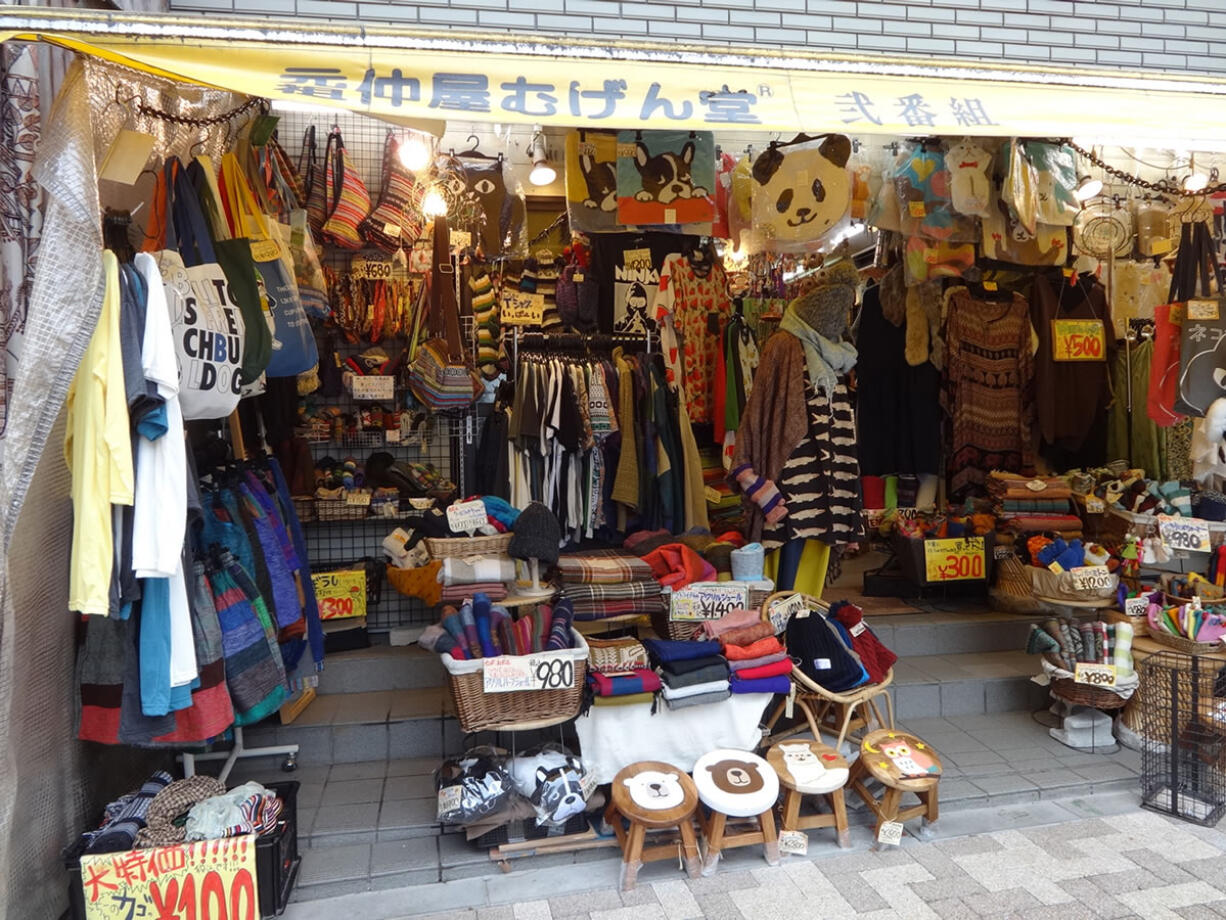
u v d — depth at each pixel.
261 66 2.22
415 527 4.34
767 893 2.99
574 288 5.13
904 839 3.37
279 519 3.37
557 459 4.72
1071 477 5.40
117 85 2.85
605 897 2.97
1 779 2.27
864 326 5.56
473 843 3.24
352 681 4.35
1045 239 4.83
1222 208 4.54
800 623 3.71
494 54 2.34
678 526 4.95
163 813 2.74
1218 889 2.98
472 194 4.74
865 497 5.82
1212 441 4.04
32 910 2.55
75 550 2.23
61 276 2.14
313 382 4.65
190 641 2.49
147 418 2.32
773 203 4.33
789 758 3.34
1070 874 3.09
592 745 3.33
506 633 3.20
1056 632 4.18
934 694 4.48
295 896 2.98
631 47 2.37
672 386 5.03
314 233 4.57
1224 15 4.33
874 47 3.87
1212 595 4.41
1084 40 4.14
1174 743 3.53
